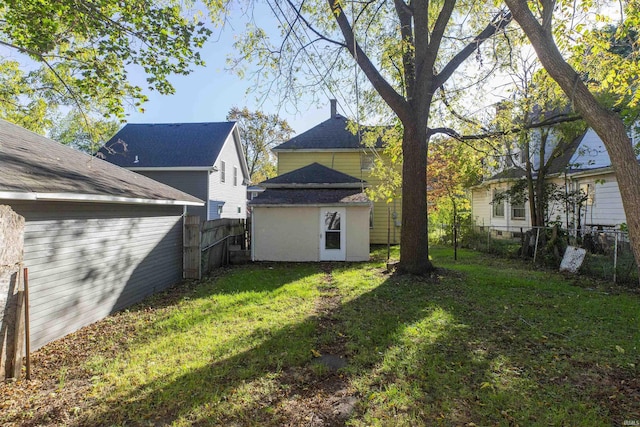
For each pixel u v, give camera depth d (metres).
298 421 2.72
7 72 9.50
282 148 16.58
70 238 4.89
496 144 10.93
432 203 17.78
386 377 3.39
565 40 5.92
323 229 11.97
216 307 5.95
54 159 6.05
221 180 20.00
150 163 17.78
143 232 6.91
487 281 7.63
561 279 8.09
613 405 2.91
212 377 3.41
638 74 5.64
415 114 8.07
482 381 3.30
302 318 5.22
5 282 3.41
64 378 3.49
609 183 10.90
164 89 8.13
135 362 3.82
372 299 6.30
